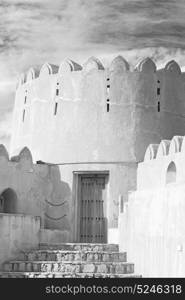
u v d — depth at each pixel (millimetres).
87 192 23625
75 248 20047
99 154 23281
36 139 24703
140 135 23578
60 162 23688
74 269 18062
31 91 25672
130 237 19016
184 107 25016
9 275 17672
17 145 26016
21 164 22953
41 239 20812
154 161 21406
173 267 15523
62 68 24578
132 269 18328
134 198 19000
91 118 23672
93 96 23859
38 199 23312
